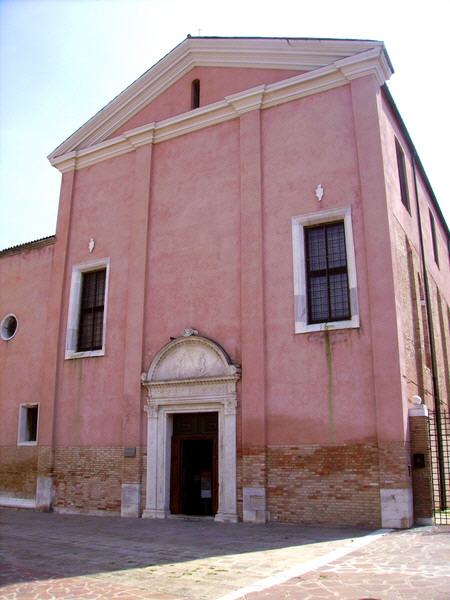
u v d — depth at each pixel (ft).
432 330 56.80
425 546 31.63
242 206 52.39
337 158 48.98
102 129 66.28
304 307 47.39
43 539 37.70
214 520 46.62
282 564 27.86
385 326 43.21
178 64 61.46
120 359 56.39
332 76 50.85
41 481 57.67
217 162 55.98
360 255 45.93
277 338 47.67
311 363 45.68
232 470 46.91
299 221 49.29
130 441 52.95
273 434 45.93
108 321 58.34
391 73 51.03
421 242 59.21
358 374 43.65
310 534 37.99
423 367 50.62
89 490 54.70
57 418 58.90
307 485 43.60
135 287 57.11
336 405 43.93
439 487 48.75
